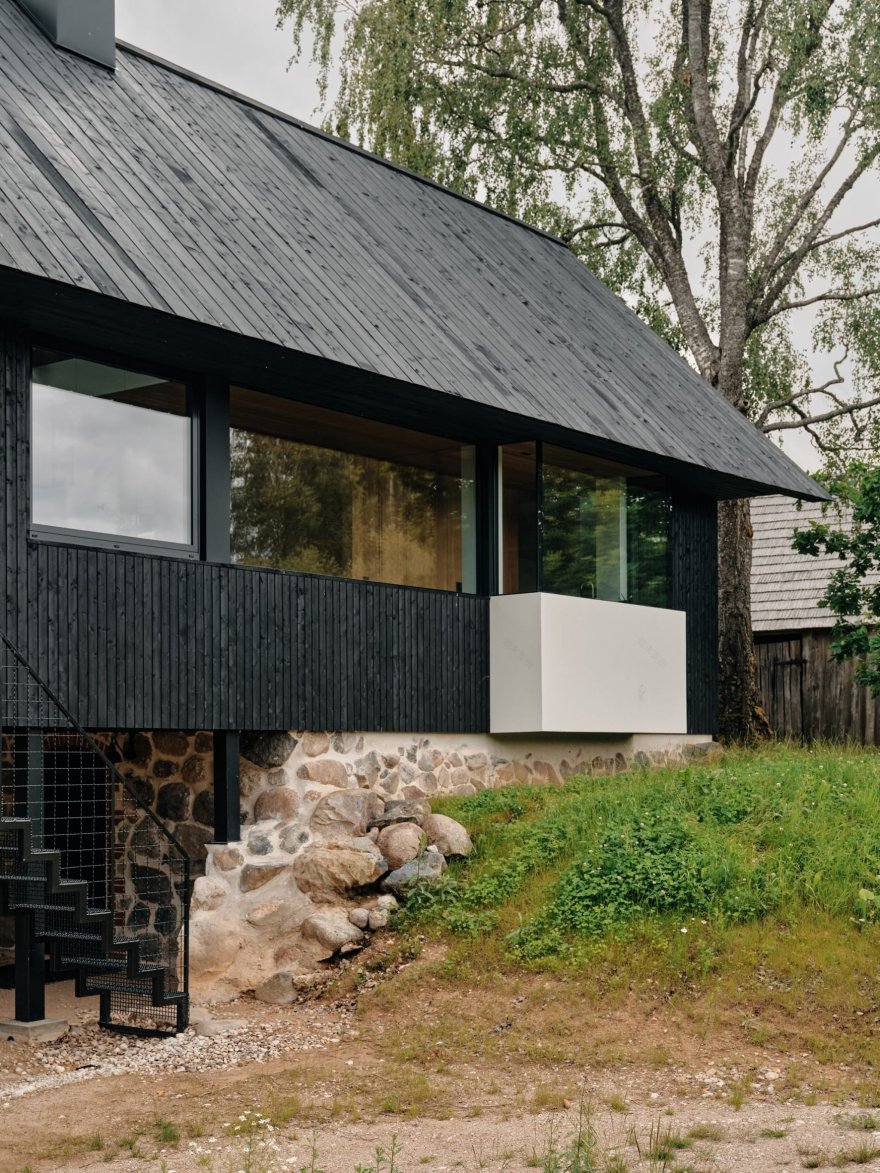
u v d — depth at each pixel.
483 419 13.00
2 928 11.93
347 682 12.44
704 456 15.17
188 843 11.95
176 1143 7.12
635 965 9.31
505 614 14.05
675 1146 6.67
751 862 10.24
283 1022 9.82
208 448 11.33
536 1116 7.43
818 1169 6.21
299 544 12.29
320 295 11.74
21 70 11.81
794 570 23.83
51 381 10.26
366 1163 6.64
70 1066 8.88
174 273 10.23
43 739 10.84
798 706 23.08
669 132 20.38
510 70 20.41
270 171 13.63
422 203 16.30
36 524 10.03
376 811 12.16
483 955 9.97
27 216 9.47
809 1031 8.41
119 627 10.42
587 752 15.49
